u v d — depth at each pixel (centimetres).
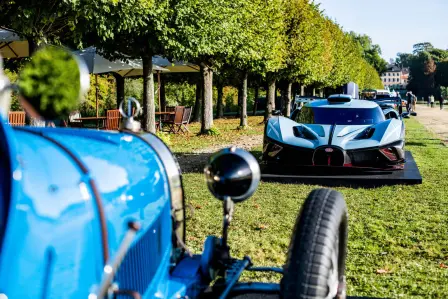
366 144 895
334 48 4006
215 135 1972
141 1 987
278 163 922
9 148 151
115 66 1641
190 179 962
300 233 251
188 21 1270
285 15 2512
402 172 928
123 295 210
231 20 1521
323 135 922
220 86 3594
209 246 286
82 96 200
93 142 217
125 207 204
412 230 623
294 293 235
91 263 176
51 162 174
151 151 261
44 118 200
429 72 15738
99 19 923
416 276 470
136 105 279
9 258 146
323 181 888
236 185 257
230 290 271
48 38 973
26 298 152
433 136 2016
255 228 626
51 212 161
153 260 241
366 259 518
